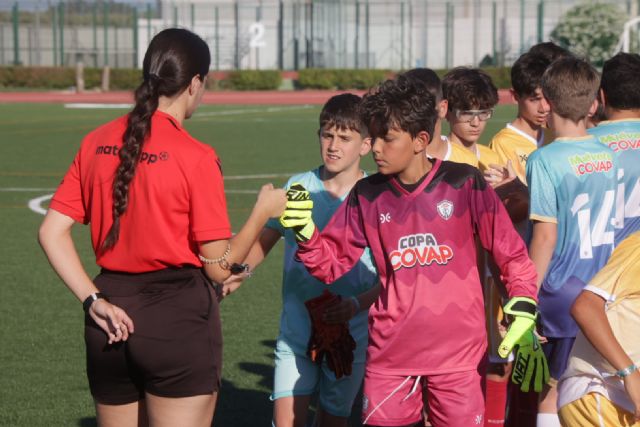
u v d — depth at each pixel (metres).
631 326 5.04
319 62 70.75
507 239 5.47
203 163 5.09
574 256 6.30
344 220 5.71
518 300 5.26
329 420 6.75
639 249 4.97
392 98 5.37
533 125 7.77
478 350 5.64
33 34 72.06
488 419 6.96
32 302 11.67
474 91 7.19
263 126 38.50
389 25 73.06
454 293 5.54
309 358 6.62
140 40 72.50
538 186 6.23
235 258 5.29
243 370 9.19
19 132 35.34
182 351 5.14
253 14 72.94
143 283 5.17
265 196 5.38
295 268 6.65
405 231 5.54
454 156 7.08
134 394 5.33
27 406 8.15
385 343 5.61
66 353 9.67
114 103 53.12
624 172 6.70
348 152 6.50
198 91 5.38
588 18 61.00
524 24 70.19
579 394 5.22
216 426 7.82
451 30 70.62
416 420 5.72
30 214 17.91
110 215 5.17
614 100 6.84
